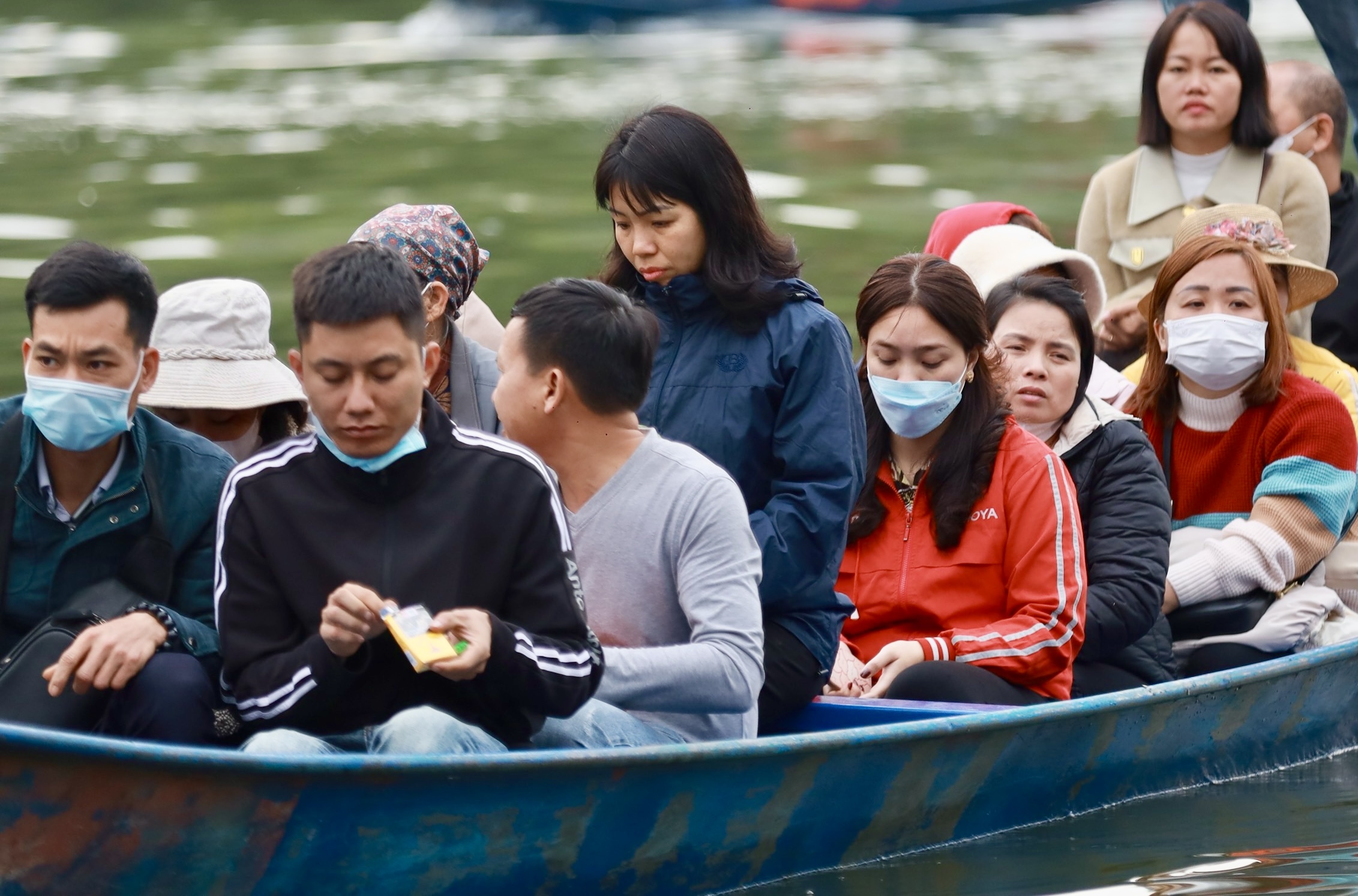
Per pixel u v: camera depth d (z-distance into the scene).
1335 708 16.88
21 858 10.43
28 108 74.50
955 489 15.59
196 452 13.22
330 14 109.00
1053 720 14.09
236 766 10.55
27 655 12.27
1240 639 17.06
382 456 11.57
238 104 76.69
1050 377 16.42
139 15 107.88
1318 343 22.47
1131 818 14.72
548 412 12.78
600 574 12.92
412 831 11.25
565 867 11.88
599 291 12.80
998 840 14.10
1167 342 17.55
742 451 14.90
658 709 12.65
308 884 11.14
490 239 47.62
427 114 73.31
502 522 11.76
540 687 11.44
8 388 33.75
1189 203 22.41
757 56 92.69
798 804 12.80
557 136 66.94
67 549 12.78
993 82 81.25
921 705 14.62
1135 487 16.44
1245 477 17.67
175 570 13.05
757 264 14.95
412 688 11.84
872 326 15.43
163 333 14.71
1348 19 23.19
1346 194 23.03
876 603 16.03
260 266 44.78
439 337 15.38
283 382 14.98
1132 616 15.94
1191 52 21.88
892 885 12.98
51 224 50.22
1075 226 49.62
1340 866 13.25
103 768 10.33
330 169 59.88
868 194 53.66
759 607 12.89
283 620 11.80
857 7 102.50
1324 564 17.97
